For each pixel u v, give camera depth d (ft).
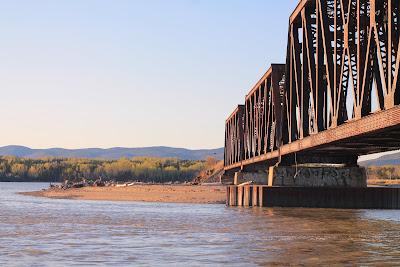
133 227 137.18
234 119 430.20
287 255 83.56
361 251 87.97
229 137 487.61
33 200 350.23
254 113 290.56
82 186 577.43
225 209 220.84
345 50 123.13
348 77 129.18
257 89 276.00
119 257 82.33
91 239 108.27
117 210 227.20
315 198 204.44
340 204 203.10
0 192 548.72
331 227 133.28
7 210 221.87
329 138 135.13
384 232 120.98
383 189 203.82
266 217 167.84
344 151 189.98
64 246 96.63
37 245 98.12
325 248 92.12
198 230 127.44
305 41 162.40
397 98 94.12
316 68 148.56
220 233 120.16
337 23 142.10
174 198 351.67
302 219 158.92
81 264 75.72
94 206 268.62
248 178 320.50
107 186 557.33
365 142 146.82
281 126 203.62
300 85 177.37
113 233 120.88
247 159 310.65
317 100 148.36
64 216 182.60
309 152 198.49
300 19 176.04
